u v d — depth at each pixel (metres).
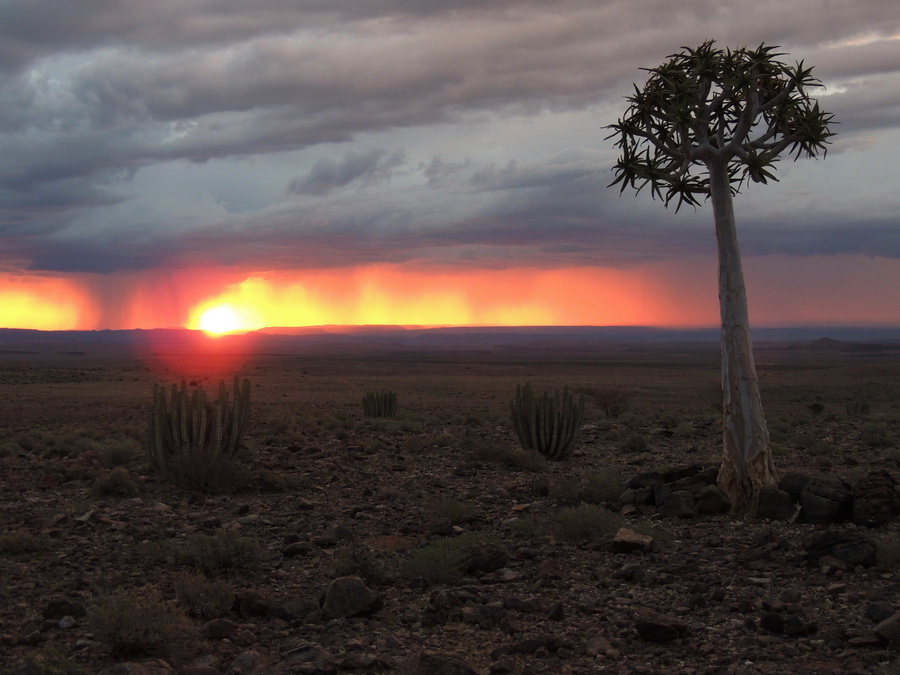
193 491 13.05
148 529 10.05
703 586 7.25
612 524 9.69
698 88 11.64
